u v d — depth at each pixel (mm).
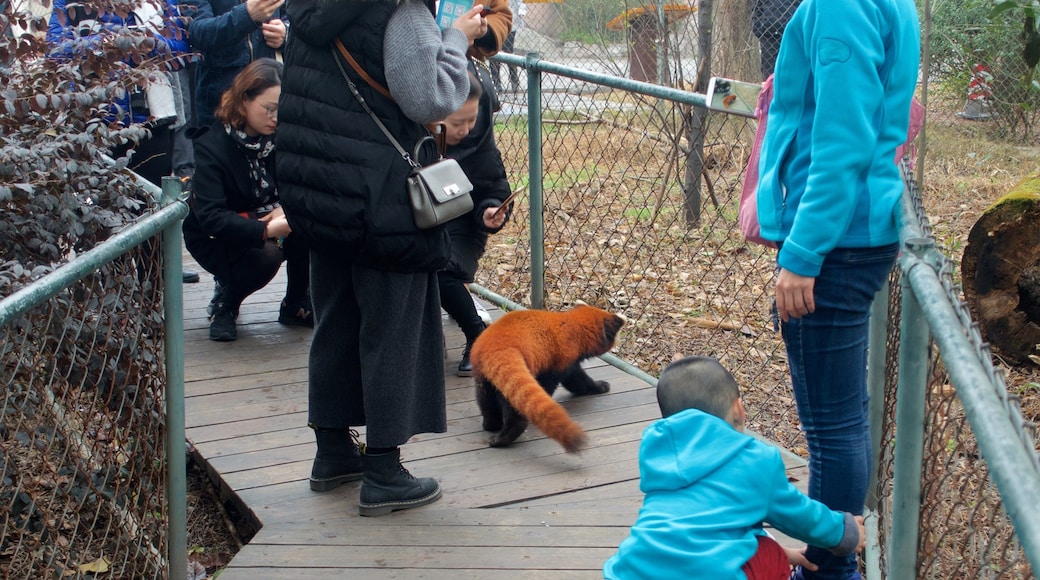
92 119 3625
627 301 6379
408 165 3078
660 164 6195
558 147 6527
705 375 2613
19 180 3256
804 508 2451
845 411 2701
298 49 3100
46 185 3402
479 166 4590
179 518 2988
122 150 5367
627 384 4703
